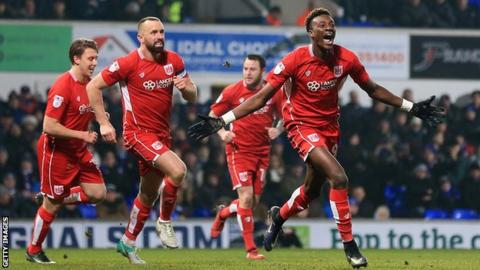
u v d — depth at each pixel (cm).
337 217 2034
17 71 4184
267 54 4294
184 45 4259
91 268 2106
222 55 4278
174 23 4262
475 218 4338
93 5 4269
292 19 4453
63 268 2106
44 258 2423
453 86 4412
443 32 4406
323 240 4116
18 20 4181
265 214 4069
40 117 4184
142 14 4306
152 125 2264
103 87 2220
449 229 4181
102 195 2428
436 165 4347
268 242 2430
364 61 4369
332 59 2092
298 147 2119
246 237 2833
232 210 3081
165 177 2319
